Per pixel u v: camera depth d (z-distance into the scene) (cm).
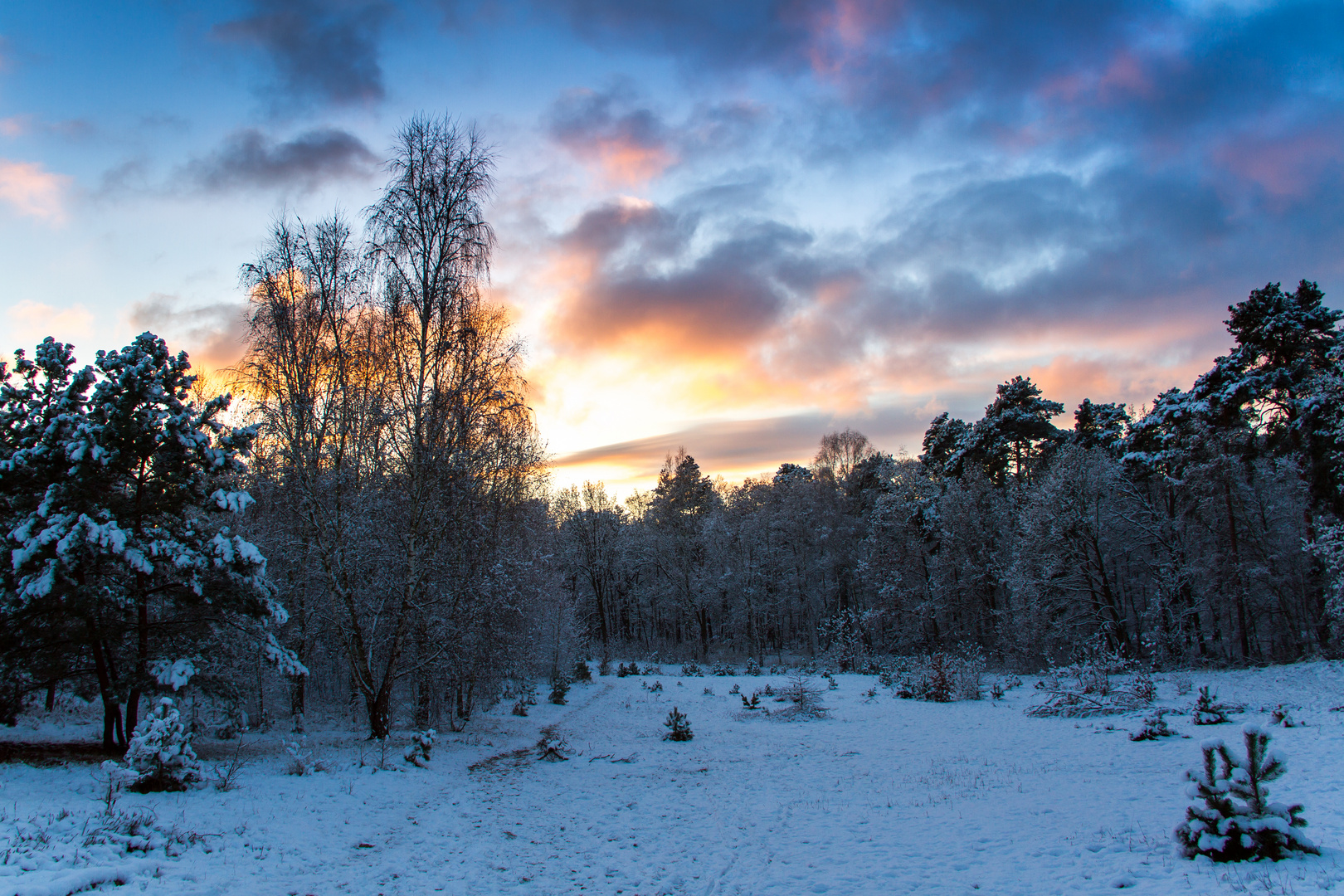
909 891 741
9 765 1123
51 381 1356
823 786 1366
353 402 1742
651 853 943
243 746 1562
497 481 2052
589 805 1235
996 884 739
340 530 1658
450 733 1941
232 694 1425
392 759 1484
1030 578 3566
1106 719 2041
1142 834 873
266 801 1060
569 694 3228
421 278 1662
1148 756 1459
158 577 1369
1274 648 3259
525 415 1923
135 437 1319
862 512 5669
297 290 1775
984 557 4131
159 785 1045
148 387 1337
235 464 1438
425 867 859
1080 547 3634
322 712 2305
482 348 1734
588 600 6438
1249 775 738
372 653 1852
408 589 1639
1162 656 3250
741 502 6369
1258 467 3228
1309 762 1206
